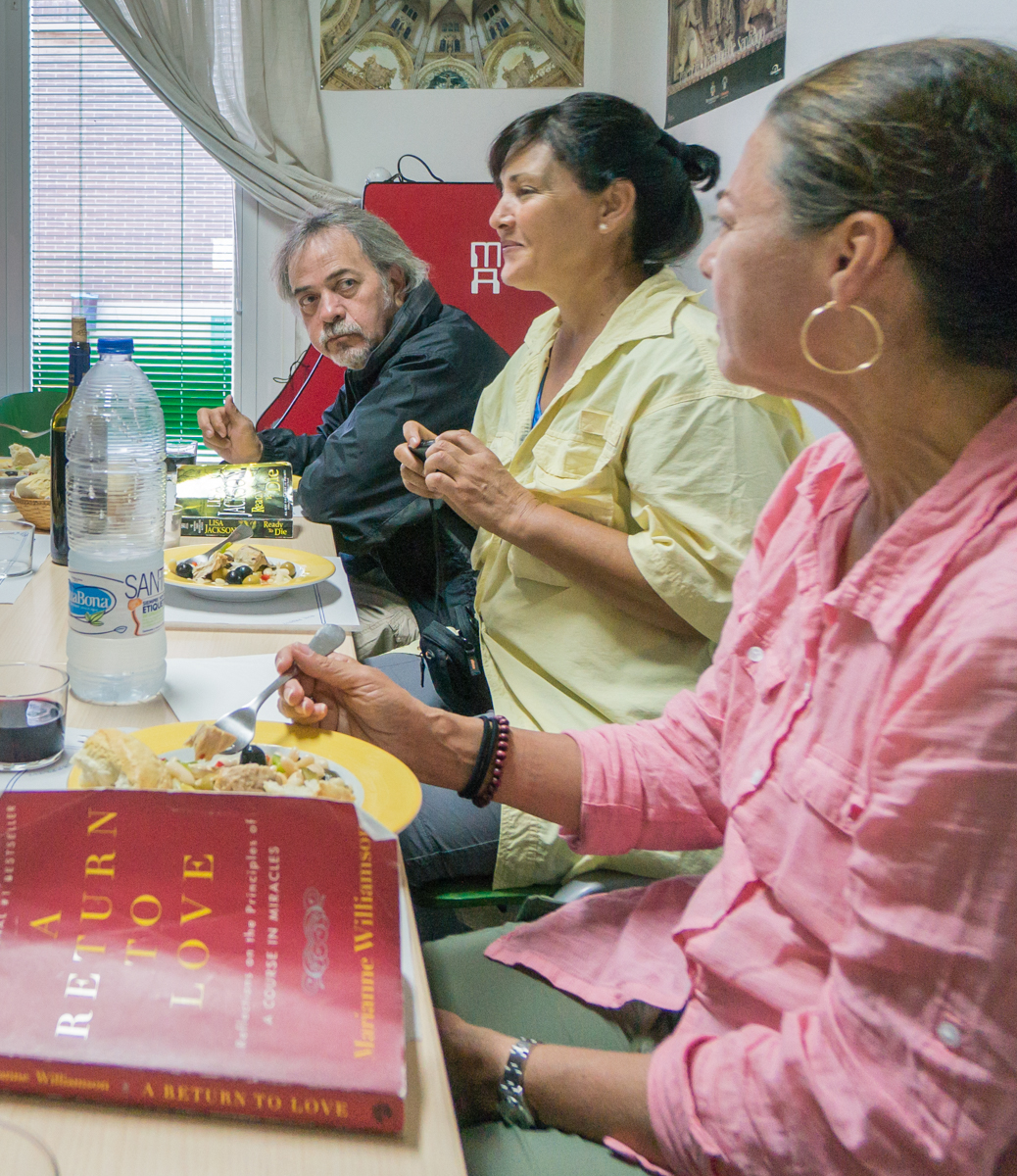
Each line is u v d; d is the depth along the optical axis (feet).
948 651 1.77
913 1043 1.72
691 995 2.62
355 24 11.84
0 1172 1.19
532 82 12.09
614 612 4.22
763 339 2.09
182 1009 1.54
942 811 1.71
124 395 3.55
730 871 2.46
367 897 1.58
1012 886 1.65
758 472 3.98
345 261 7.22
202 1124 1.49
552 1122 2.35
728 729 2.72
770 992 2.22
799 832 2.18
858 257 1.88
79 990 1.55
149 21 11.51
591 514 4.44
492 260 11.00
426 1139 1.48
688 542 3.96
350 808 1.57
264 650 3.73
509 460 5.17
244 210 12.71
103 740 2.23
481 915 4.83
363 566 6.69
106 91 12.51
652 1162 2.21
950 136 1.80
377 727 2.99
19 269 12.86
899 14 5.81
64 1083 1.51
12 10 12.27
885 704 1.90
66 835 1.59
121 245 12.88
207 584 4.23
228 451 7.36
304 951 1.58
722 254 2.11
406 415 6.45
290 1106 1.48
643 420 4.11
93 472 3.47
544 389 5.26
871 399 2.04
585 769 3.06
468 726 3.05
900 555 2.02
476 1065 2.46
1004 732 1.66
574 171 4.48
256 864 1.59
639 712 4.06
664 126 10.14
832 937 2.10
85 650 3.07
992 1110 1.67
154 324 13.07
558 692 4.25
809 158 1.91
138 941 1.58
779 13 7.47
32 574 4.67
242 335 13.06
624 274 4.76
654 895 3.18
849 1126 1.76
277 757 2.53
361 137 12.10
